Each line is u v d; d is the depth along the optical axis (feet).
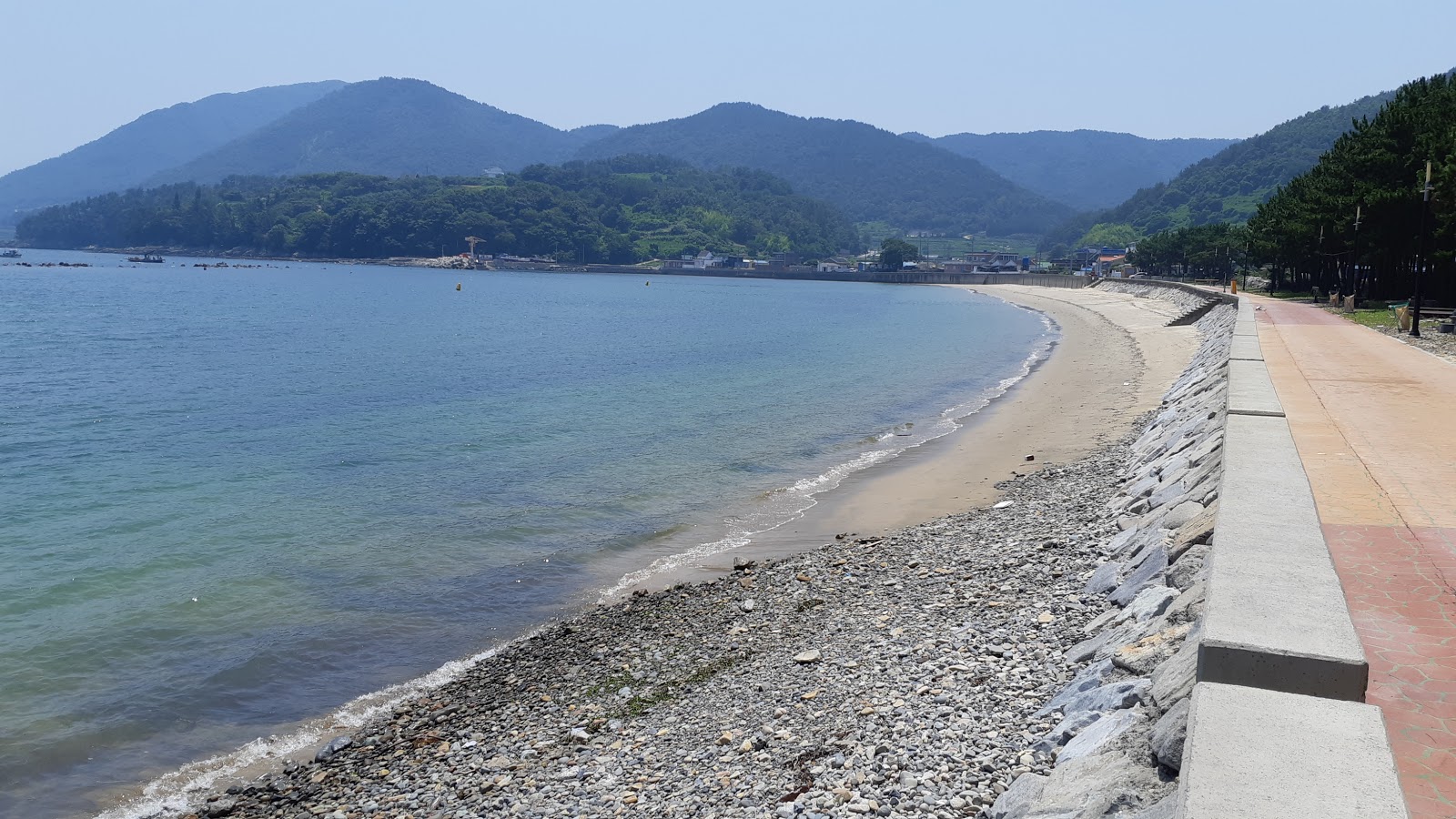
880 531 66.08
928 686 32.91
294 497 80.33
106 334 245.86
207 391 146.30
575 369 181.27
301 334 255.50
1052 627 36.42
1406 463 41.42
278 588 58.34
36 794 36.32
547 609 54.54
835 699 34.40
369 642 50.24
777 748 31.14
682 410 128.77
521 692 42.93
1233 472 33.83
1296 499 29.60
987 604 41.96
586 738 36.83
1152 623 29.04
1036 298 559.79
